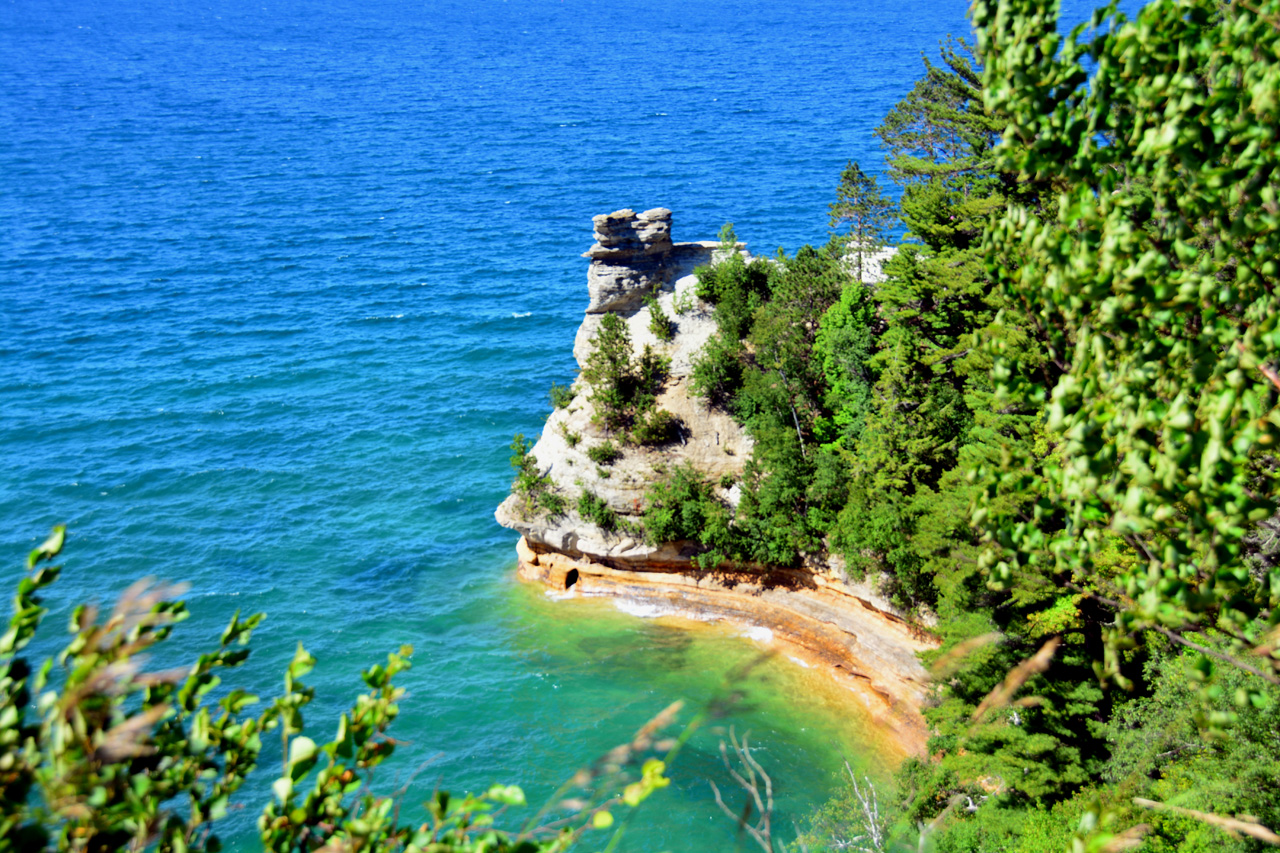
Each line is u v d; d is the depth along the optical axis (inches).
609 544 2810.0
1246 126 471.2
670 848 1830.7
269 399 4512.8
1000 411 1846.7
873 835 1089.4
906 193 2332.7
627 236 2999.5
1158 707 1348.4
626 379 2945.4
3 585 3085.6
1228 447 419.5
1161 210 518.3
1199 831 980.6
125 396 4549.7
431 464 3831.2
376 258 7027.6
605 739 2245.3
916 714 2139.5
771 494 2583.7
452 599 2908.5
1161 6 485.7
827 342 2637.8
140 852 293.4
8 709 288.5
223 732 335.9
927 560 2113.7
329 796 340.5
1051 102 529.0
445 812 333.1
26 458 3914.9
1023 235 555.2
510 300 5989.2
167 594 308.2
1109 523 476.4
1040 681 1648.6
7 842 267.1
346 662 2625.5
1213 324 489.7
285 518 3435.0
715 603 2689.5
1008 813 1558.8
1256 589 496.7
